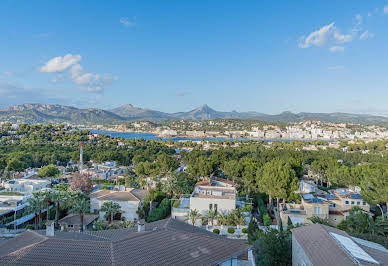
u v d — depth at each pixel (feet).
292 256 99.71
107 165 456.45
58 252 71.77
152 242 79.66
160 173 315.58
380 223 133.08
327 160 308.40
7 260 68.54
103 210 185.37
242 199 221.46
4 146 542.16
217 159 348.79
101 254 71.36
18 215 202.49
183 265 71.05
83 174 275.59
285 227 168.35
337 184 269.03
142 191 239.30
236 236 158.71
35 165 442.50
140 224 92.99
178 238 84.07
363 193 179.11
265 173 209.67
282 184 189.16
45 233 91.81
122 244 76.07
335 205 190.90
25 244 78.28
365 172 212.02
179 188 242.17
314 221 155.33
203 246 81.76
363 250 80.48
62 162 485.15
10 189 254.68
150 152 572.92
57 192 194.08
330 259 74.59
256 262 102.53
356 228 136.98
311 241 87.81
